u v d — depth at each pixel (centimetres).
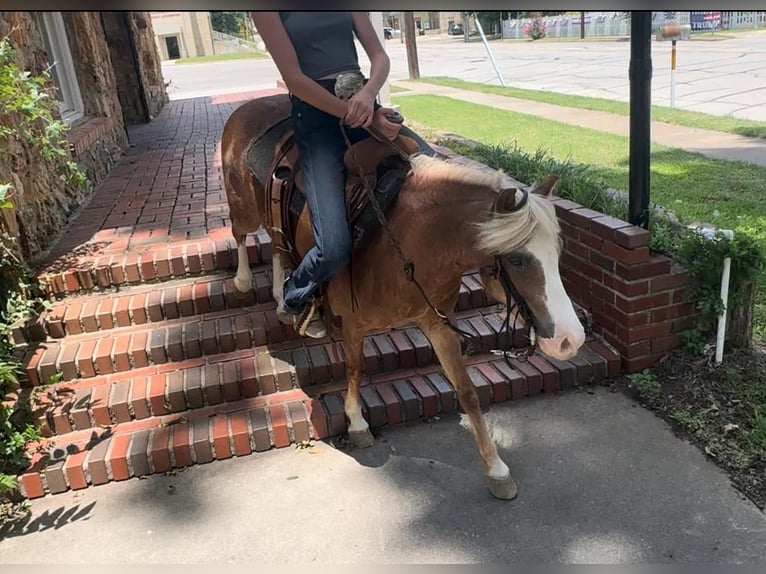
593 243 412
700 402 370
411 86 1881
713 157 817
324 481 339
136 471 356
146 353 414
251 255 480
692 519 292
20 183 480
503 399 393
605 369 402
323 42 272
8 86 429
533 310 240
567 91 1589
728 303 388
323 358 410
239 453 365
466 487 326
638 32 366
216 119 1236
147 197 657
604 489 315
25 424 371
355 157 286
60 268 465
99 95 864
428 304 289
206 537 307
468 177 262
